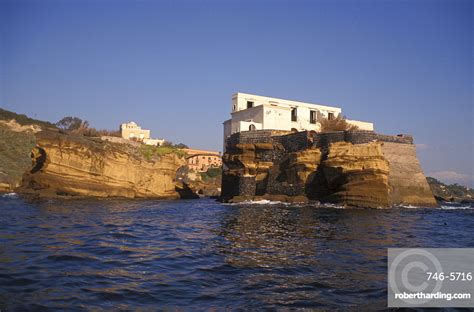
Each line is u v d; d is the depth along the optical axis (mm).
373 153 36000
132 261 11008
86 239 14336
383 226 21375
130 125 110125
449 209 40531
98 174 42594
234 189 47562
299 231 18516
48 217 21547
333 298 8031
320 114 63344
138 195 48031
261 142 47031
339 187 38406
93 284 8562
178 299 7766
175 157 55250
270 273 9969
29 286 8188
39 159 41844
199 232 17953
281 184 43531
